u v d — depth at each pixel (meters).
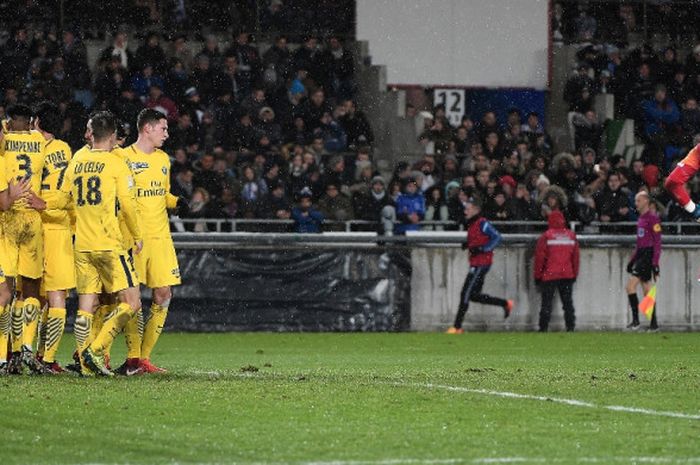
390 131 68.50
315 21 70.38
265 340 47.41
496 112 72.50
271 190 58.19
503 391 25.70
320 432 19.73
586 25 74.12
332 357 38.44
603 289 56.22
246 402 23.25
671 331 55.91
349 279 53.75
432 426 20.44
